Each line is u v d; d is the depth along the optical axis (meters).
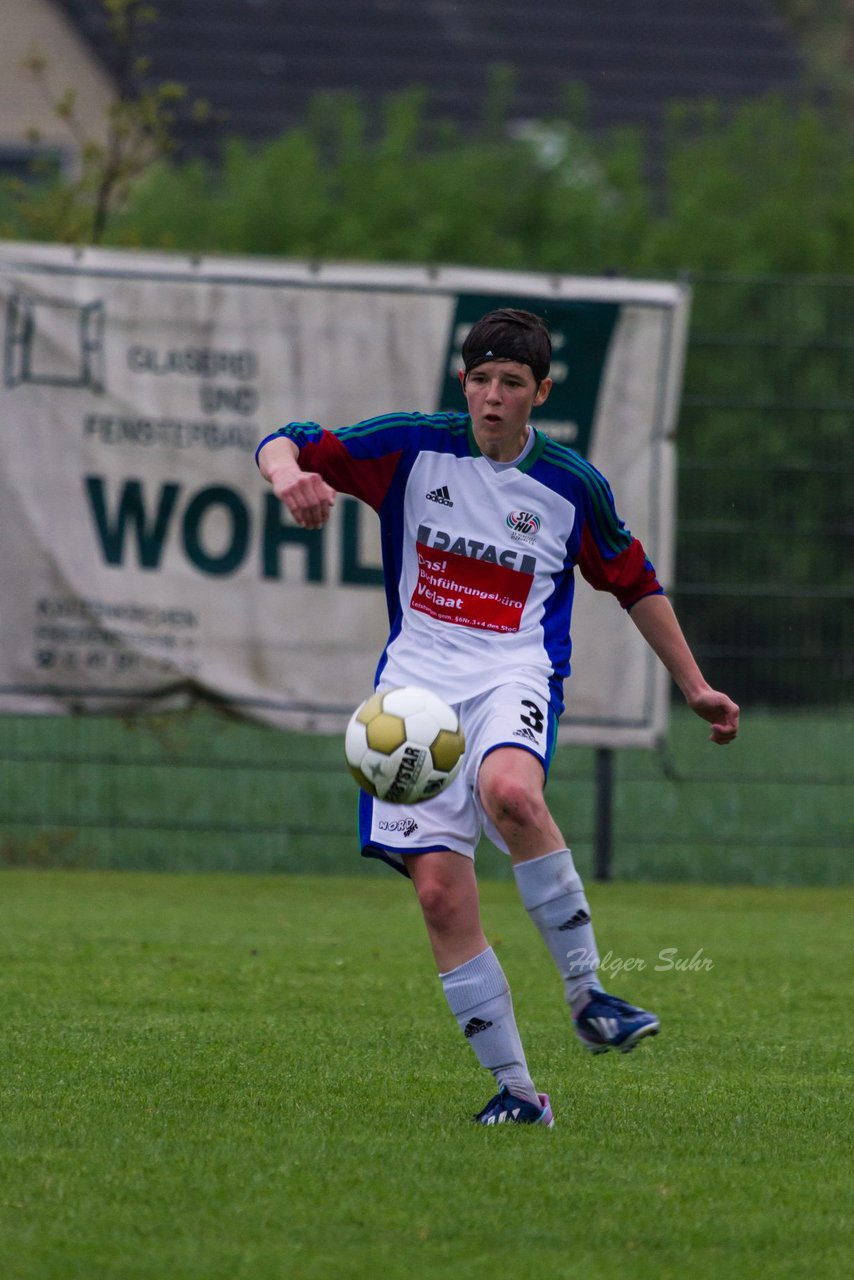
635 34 118.00
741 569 48.22
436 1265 11.63
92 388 37.59
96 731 55.03
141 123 44.34
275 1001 23.08
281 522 38.00
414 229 70.75
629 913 34.22
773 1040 21.28
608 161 77.50
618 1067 19.28
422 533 15.91
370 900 35.59
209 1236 12.18
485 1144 14.99
